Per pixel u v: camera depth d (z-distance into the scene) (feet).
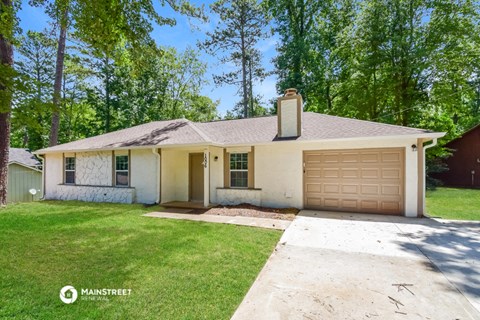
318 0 65.72
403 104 54.08
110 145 35.42
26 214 26.17
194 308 9.27
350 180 27.20
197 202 33.50
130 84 76.18
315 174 28.63
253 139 30.89
